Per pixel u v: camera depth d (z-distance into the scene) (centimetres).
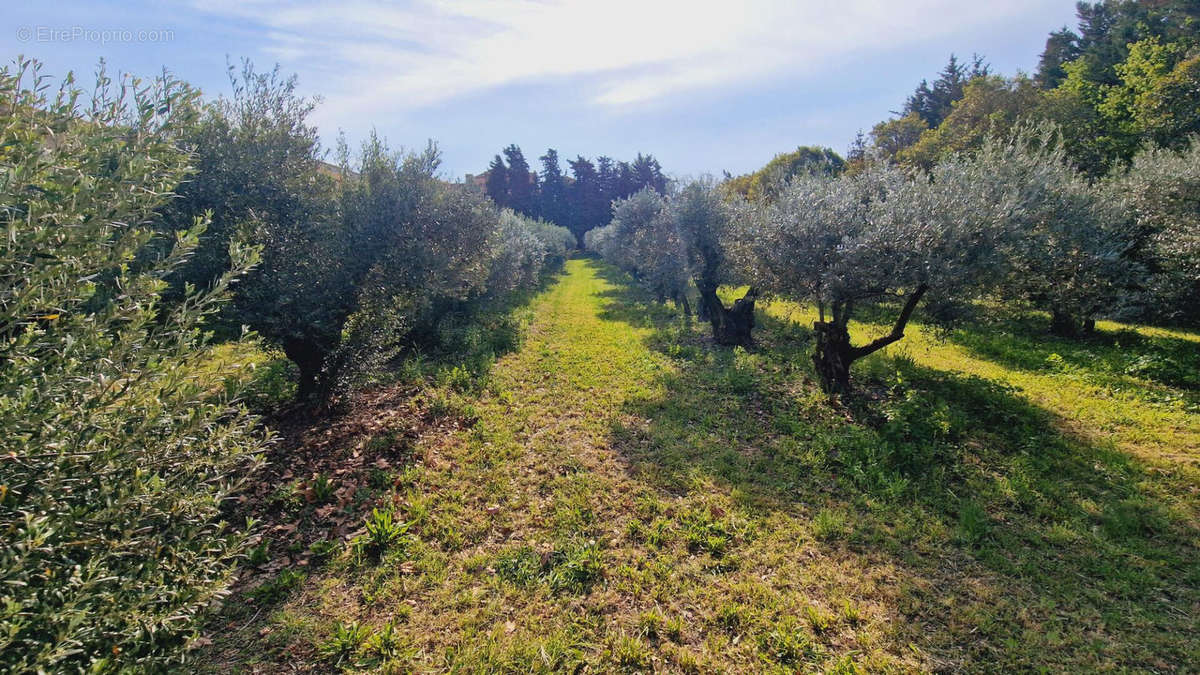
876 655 347
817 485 583
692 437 709
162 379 243
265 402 787
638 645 354
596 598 404
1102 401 821
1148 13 2836
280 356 936
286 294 641
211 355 275
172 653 271
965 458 636
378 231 780
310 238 686
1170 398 813
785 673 331
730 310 1315
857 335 1336
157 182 273
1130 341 1196
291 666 338
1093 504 527
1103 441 669
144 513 234
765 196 1235
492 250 1141
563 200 7081
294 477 579
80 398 220
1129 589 406
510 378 1004
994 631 368
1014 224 700
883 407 757
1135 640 357
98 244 231
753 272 958
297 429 712
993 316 1220
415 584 415
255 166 635
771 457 657
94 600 220
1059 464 611
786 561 448
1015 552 458
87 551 226
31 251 204
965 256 688
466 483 584
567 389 939
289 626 369
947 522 507
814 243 790
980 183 800
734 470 618
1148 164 1193
